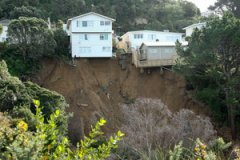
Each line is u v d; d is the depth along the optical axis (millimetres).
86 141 5270
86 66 40844
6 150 4469
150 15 64375
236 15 59500
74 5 58281
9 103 22000
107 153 5113
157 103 24312
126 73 41000
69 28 44094
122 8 62438
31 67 37656
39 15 51062
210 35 28766
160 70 40469
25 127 4949
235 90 29703
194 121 22625
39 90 25344
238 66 29891
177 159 7254
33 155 4223
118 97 38906
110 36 42219
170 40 50500
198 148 7168
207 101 32031
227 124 30609
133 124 21094
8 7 53188
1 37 43594
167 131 19234
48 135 4934
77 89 37875
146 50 40500
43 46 37969
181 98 37188
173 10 67438
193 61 30484
